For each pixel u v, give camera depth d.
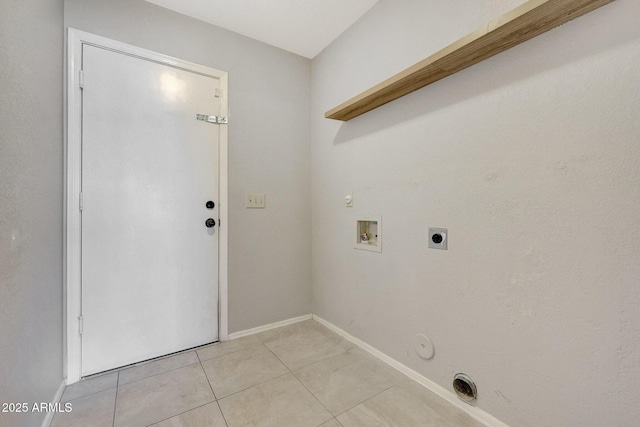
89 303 1.57
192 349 1.88
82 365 1.55
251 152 2.11
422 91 1.48
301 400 1.37
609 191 0.90
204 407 1.32
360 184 1.91
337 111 1.83
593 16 0.92
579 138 0.96
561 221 1.00
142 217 1.72
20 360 0.97
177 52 1.82
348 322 2.03
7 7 0.91
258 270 2.15
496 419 1.19
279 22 1.94
